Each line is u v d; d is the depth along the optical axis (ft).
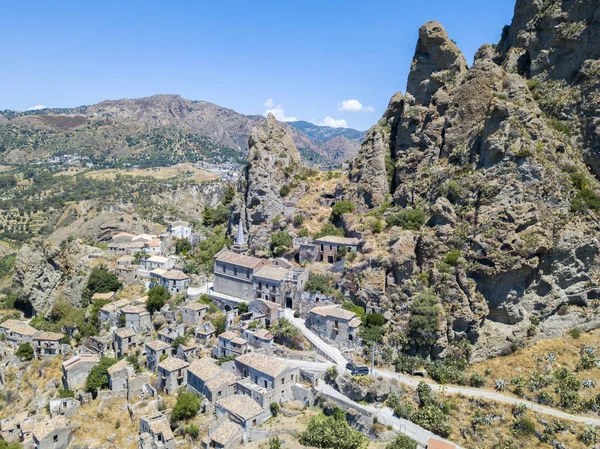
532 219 335.88
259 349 358.23
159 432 298.97
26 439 331.36
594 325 347.97
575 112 397.39
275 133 544.21
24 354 439.22
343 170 561.02
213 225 634.84
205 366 341.62
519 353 335.26
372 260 375.86
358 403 304.91
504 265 331.36
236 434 286.87
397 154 481.05
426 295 345.31
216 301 437.99
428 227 372.99
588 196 360.69
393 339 344.08
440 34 470.80
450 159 413.59
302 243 442.50
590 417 282.97
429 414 287.48
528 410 289.12
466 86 423.23
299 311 393.29
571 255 345.92
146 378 359.25
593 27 398.83
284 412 307.58
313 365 335.47
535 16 446.60
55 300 549.13
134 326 422.82
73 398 364.58
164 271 495.41
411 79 495.41
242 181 543.39
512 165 349.61
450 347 336.49
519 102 377.09
